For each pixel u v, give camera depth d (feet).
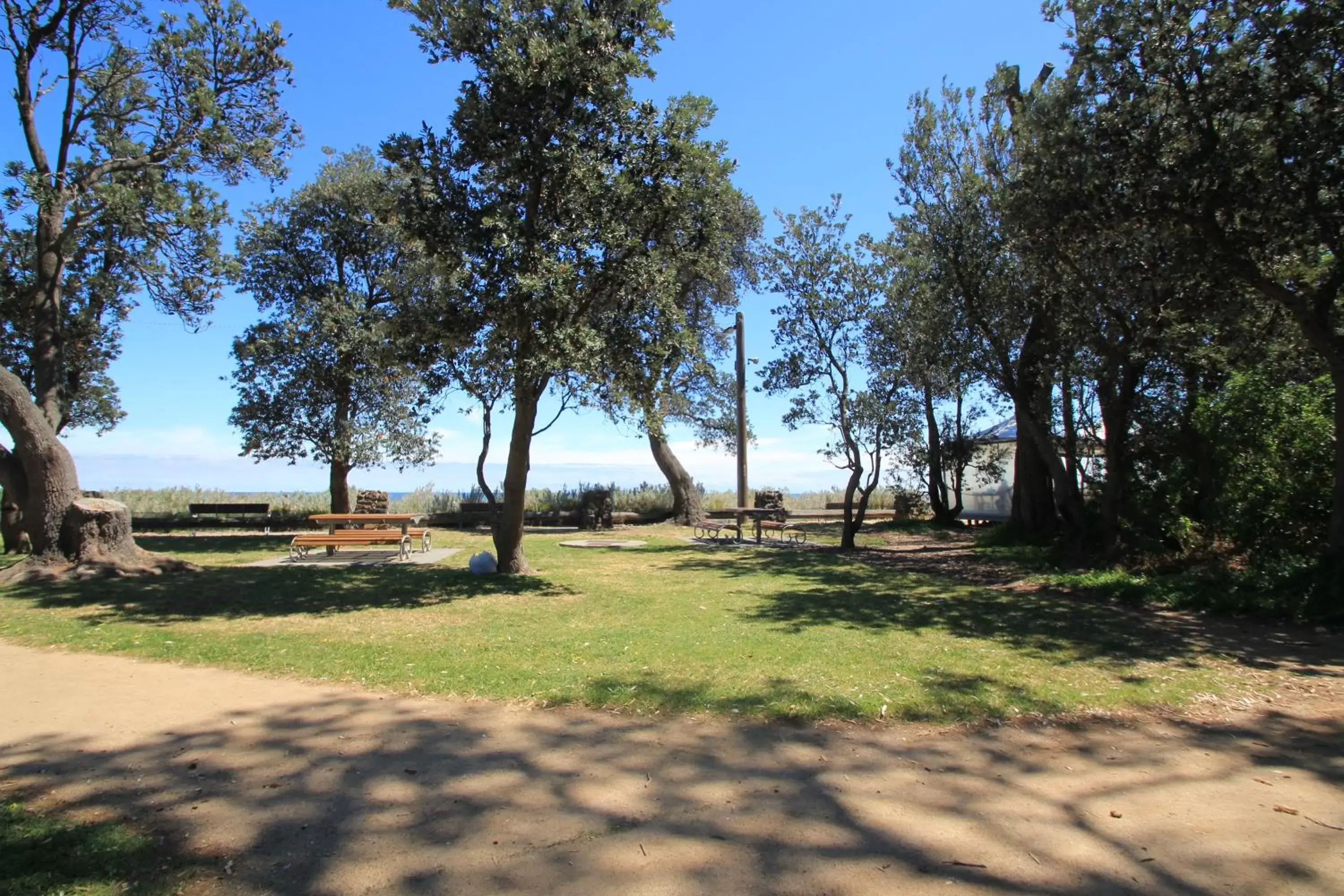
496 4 35.99
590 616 29.96
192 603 33.09
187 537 75.41
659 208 37.91
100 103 49.19
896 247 57.93
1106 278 41.78
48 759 14.64
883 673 21.09
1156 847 11.50
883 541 68.80
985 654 23.66
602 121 37.37
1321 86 32.45
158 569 42.96
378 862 10.75
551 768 14.30
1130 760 15.17
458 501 98.78
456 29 35.73
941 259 50.47
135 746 15.39
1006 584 40.83
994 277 49.60
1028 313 49.70
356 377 67.41
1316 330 33.63
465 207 36.06
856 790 13.44
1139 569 41.01
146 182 47.19
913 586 39.52
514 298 33.12
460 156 36.47
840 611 31.37
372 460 70.95
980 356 51.24
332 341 66.03
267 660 22.39
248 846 11.18
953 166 50.55
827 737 16.16
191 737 15.97
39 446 41.11
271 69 49.42
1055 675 21.33
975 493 92.17
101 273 55.52
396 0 36.11
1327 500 35.22
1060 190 37.24
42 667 21.90
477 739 15.90
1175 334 40.47
